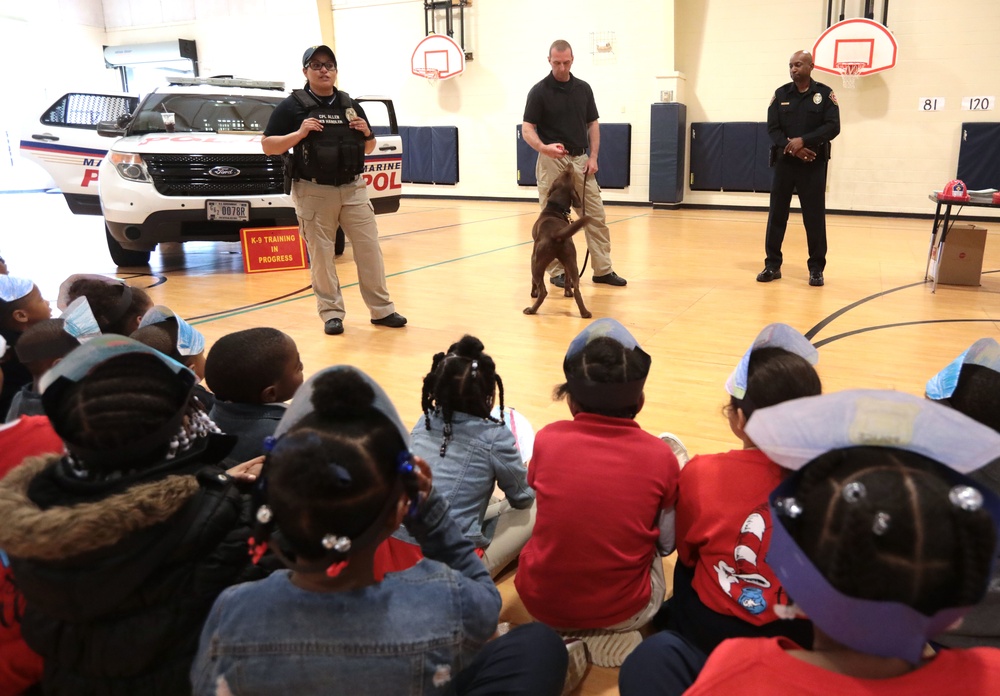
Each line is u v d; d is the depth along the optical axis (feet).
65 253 23.85
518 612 6.01
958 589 2.21
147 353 3.81
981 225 29.09
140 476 3.60
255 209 19.84
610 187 37.42
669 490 5.29
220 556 3.79
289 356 5.82
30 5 45.55
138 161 18.81
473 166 40.83
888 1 30.68
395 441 3.01
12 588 4.22
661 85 34.17
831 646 2.59
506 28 38.11
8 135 47.01
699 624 4.83
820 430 2.51
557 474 5.23
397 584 3.26
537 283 15.15
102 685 3.73
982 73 29.94
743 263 21.02
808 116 17.15
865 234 26.89
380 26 41.09
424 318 15.16
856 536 2.23
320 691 3.09
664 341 13.26
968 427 2.38
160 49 46.50
